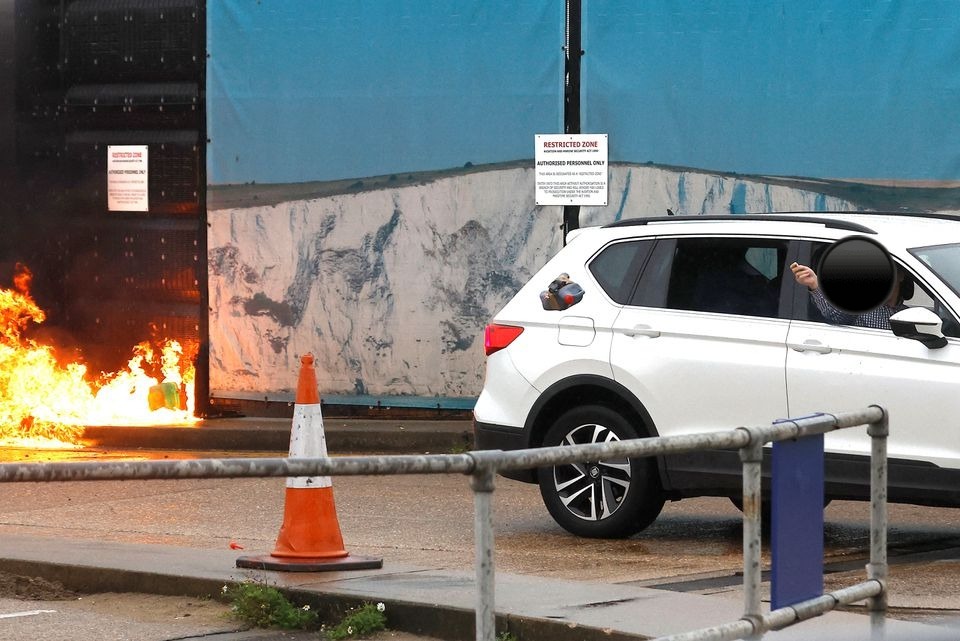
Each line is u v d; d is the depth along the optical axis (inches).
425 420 858.1
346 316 866.1
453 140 844.6
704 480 547.8
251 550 541.6
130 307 907.4
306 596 433.4
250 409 889.5
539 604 408.5
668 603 409.1
